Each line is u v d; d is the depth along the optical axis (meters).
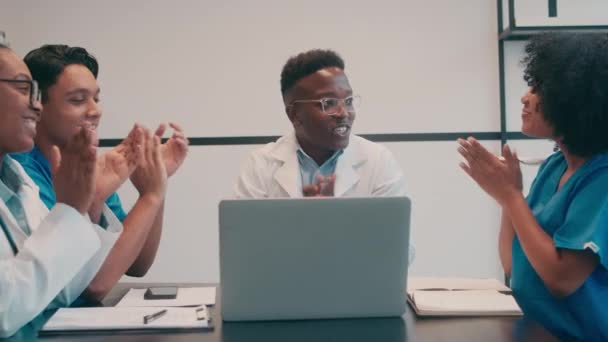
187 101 2.77
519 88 2.75
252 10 2.76
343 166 1.85
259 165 1.92
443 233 2.78
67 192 1.10
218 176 2.79
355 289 1.12
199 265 2.81
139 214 1.44
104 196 1.35
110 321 1.09
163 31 2.76
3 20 2.75
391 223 1.10
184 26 2.76
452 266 2.79
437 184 2.77
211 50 2.77
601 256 1.19
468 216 2.78
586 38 1.37
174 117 2.78
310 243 1.09
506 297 1.26
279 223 1.08
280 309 1.12
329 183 1.59
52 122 1.54
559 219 1.34
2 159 1.27
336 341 1.01
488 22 2.74
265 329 1.08
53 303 1.26
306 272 1.11
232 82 2.77
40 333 1.06
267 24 2.76
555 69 1.34
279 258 1.10
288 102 1.77
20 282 1.03
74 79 1.54
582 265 1.23
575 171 1.36
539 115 1.40
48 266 1.06
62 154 1.09
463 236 2.78
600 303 1.27
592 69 1.31
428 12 2.75
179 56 2.77
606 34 1.40
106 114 2.76
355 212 1.09
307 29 2.76
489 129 2.76
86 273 1.29
